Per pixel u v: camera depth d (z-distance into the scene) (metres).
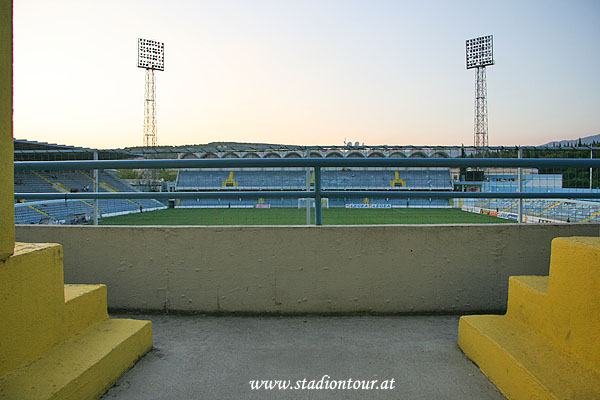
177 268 2.60
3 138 1.32
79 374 1.42
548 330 1.69
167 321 2.49
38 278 1.53
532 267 2.65
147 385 1.67
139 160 2.64
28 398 1.25
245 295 2.58
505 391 1.58
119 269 2.64
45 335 1.58
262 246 2.57
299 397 1.58
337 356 1.98
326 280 2.58
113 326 1.94
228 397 1.58
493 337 1.75
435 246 2.60
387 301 2.59
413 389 1.64
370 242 2.57
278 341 2.17
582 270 1.48
